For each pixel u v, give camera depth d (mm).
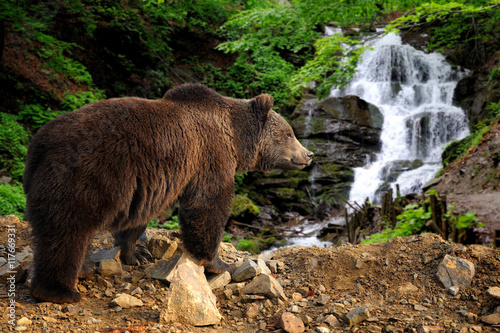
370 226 10383
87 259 4180
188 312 3152
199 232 3740
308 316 3285
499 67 17406
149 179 3396
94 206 3115
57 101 12844
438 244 4137
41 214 3061
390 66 21641
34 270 3283
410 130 18062
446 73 20625
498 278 3520
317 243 12648
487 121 14992
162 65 17172
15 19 12102
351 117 18203
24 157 10984
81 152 3090
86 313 3217
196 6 17812
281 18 11273
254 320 3297
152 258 4609
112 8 15609
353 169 17078
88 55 15133
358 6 10133
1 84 12250
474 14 10477
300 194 16234
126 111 3381
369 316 3154
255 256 4949
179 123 3592
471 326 2920
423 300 3463
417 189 14891
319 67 10344
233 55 19500
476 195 9617
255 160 4258
